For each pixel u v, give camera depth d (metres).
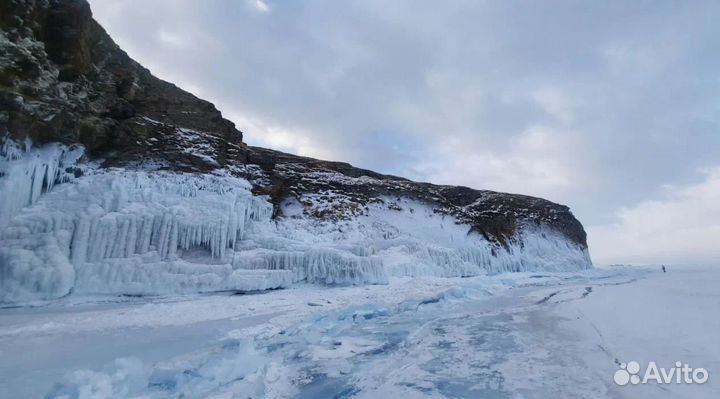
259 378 5.25
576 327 8.23
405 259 20.39
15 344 6.17
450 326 9.01
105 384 4.40
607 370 5.32
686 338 6.54
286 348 6.88
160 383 4.89
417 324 9.22
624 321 8.31
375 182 26.56
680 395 4.29
